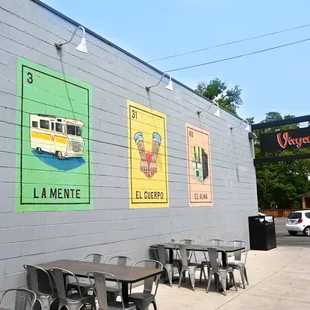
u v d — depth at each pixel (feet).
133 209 27.30
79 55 23.84
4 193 18.17
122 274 16.71
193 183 36.17
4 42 19.04
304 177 174.60
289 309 20.72
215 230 39.34
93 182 23.80
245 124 51.06
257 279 28.76
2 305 17.52
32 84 20.30
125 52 28.30
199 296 23.70
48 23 21.80
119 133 26.66
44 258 19.92
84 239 22.66
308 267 33.78
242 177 48.29
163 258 27.40
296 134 48.88
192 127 37.24
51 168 20.88
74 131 22.71
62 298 17.26
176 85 35.17
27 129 19.70
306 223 72.74
